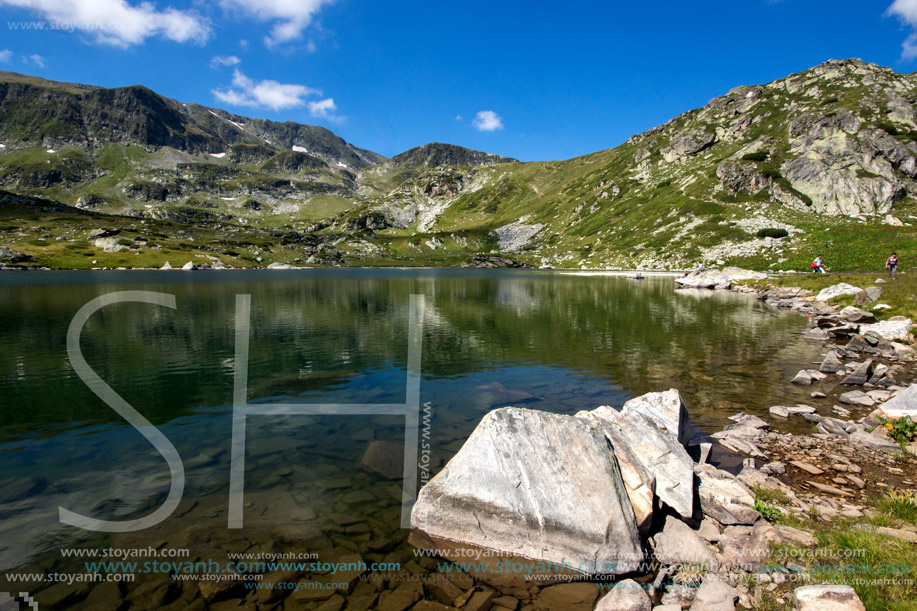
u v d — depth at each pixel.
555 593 6.96
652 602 6.77
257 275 123.88
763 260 93.12
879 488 9.77
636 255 139.62
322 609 6.48
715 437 13.12
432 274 135.75
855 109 144.38
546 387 18.52
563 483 8.36
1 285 75.81
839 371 20.05
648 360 23.34
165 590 6.77
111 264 151.00
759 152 152.50
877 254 74.31
